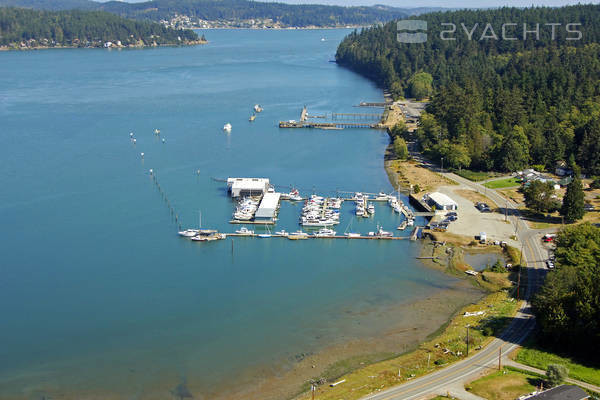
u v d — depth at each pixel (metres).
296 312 171.00
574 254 174.75
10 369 144.62
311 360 147.00
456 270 195.12
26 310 170.75
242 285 187.25
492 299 173.50
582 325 138.50
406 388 129.75
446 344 148.75
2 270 193.25
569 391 119.19
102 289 183.25
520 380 129.88
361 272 196.38
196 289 184.38
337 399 127.19
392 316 168.00
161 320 166.38
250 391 135.25
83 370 144.12
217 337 158.00
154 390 136.25
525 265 194.12
